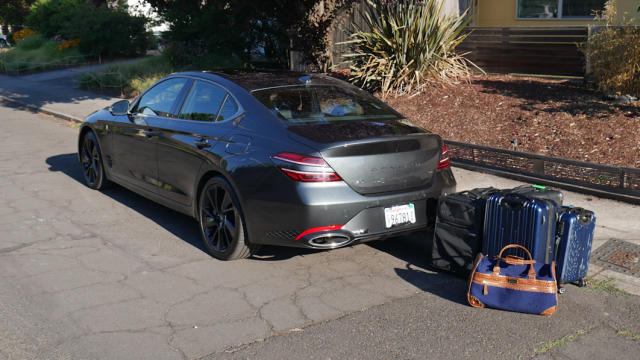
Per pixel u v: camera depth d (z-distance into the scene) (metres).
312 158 4.17
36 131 11.08
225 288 4.32
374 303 4.09
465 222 4.38
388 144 4.37
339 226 4.24
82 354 3.36
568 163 6.51
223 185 4.69
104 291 4.23
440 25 10.70
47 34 25.34
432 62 10.75
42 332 3.62
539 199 4.06
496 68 11.78
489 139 8.12
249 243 4.65
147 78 16.16
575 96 9.21
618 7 11.92
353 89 5.45
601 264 4.67
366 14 11.98
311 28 12.66
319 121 4.63
